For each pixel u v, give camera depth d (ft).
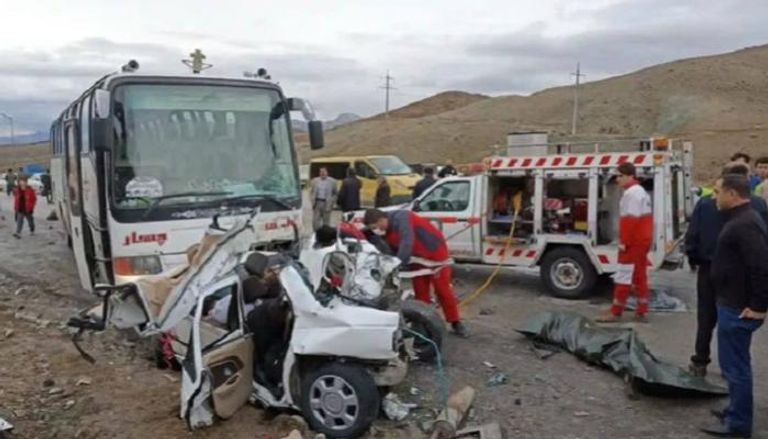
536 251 36.42
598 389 21.94
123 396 20.77
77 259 32.27
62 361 24.22
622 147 35.86
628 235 29.96
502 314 32.35
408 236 25.35
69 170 34.45
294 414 18.95
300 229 28.35
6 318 31.32
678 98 286.46
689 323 30.32
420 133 268.00
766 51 361.71
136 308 20.65
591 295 36.50
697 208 22.03
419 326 23.94
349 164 78.74
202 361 17.94
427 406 20.21
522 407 20.45
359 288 19.13
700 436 18.52
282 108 28.50
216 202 26.12
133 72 25.89
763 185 31.48
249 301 19.83
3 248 54.80
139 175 25.20
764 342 27.53
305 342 17.97
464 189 38.63
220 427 18.42
